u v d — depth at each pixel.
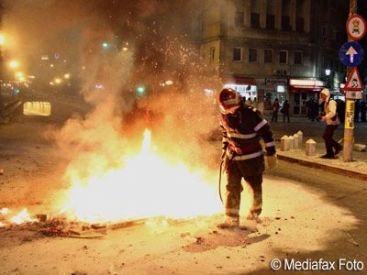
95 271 4.71
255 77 45.69
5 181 8.85
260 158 6.27
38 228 6.00
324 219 6.83
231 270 4.82
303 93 46.53
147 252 5.26
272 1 46.25
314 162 12.13
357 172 10.54
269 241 5.74
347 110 12.07
